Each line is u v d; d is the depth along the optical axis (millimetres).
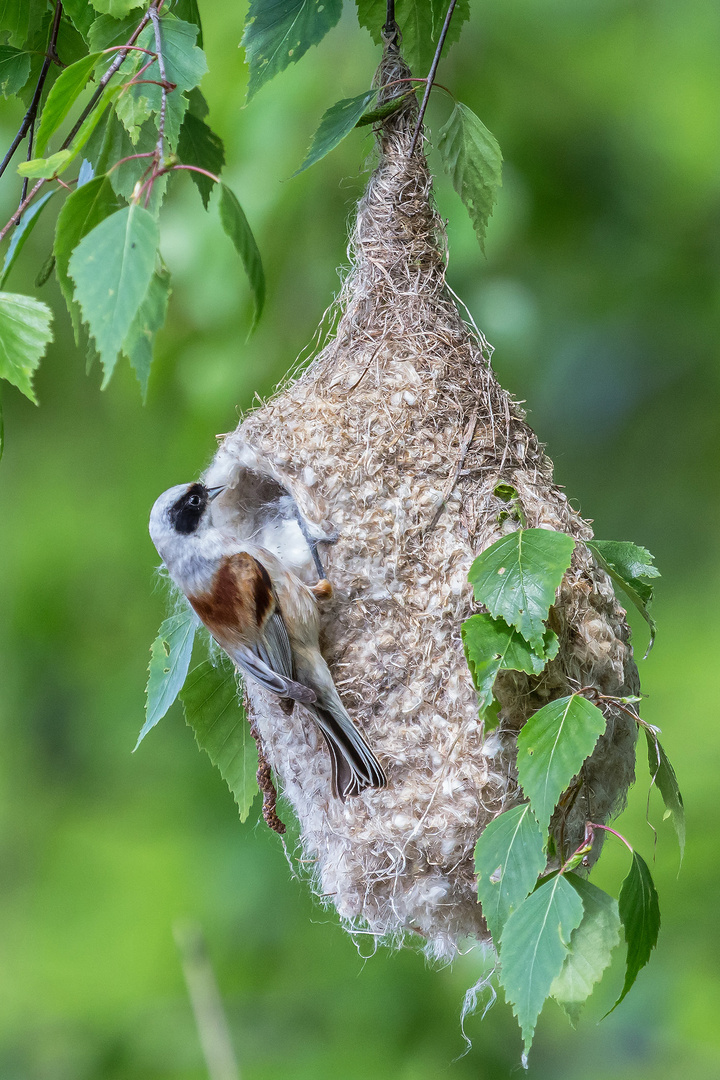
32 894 12930
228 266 10750
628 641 7074
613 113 12109
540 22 11891
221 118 10844
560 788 5137
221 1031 8711
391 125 7527
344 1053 11328
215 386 11281
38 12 7094
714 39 12133
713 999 11125
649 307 12930
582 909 5020
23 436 14070
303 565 6969
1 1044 12039
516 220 10953
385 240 7535
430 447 6980
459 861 6434
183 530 6816
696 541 13367
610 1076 11117
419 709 6559
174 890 12391
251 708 7559
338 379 7316
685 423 13312
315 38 6410
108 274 4355
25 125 6500
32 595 13734
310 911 12195
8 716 13648
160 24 5562
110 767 13516
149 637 13773
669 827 11648
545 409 13219
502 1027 11547
